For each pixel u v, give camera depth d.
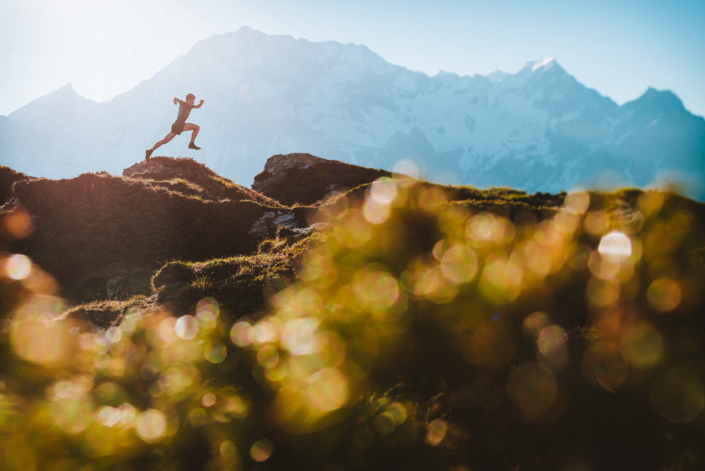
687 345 6.73
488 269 8.65
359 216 12.73
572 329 7.64
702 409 5.77
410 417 5.82
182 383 6.58
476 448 5.56
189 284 10.07
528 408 6.11
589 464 5.38
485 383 6.54
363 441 5.57
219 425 5.79
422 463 5.27
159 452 5.45
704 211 9.70
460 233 10.69
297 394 6.27
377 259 9.91
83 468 5.12
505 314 7.84
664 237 9.02
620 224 10.45
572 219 11.31
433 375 6.66
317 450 5.54
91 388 6.64
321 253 10.34
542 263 8.98
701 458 5.25
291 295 8.75
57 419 5.77
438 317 7.68
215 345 7.45
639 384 6.33
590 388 6.37
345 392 6.27
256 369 6.88
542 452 5.54
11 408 5.93
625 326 7.43
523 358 7.00
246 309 8.62
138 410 6.23
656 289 7.87
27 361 7.24
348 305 8.02
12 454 5.18
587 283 8.49
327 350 7.04
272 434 5.79
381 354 6.99
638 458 5.41
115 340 7.85
